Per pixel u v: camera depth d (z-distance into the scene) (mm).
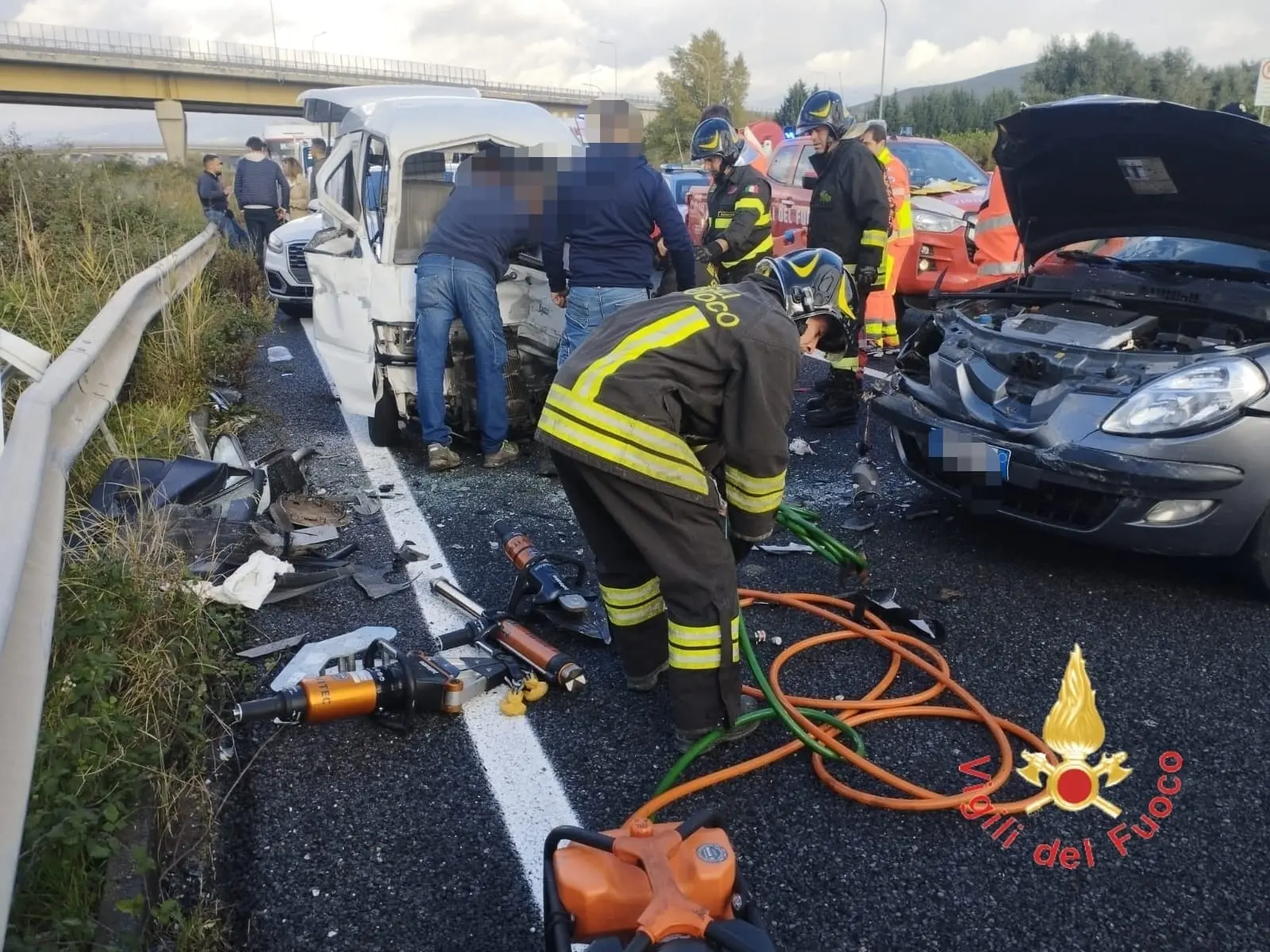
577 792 2799
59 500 3146
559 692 3281
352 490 5152
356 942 2266
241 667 3264
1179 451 3549
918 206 8602
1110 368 3801
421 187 5457
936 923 2342
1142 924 2340
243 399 6781
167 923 2234
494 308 5250
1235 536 3617
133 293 6043
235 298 9938
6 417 4652
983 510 4117
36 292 6789
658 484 2562
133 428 5320
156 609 3137
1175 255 4562
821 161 6320
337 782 2818
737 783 2830
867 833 2639
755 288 2758
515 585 3682
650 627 3119
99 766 2439
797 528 3537
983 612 3857
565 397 2605
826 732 2943
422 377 5273
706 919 1667
